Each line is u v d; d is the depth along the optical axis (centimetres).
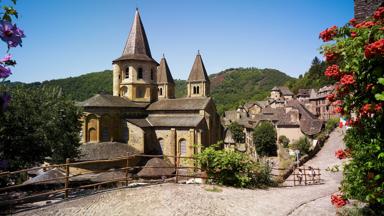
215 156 1476
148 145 3838
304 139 4391
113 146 3503
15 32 335
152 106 4250
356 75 561
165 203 1088
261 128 5669
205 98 4188
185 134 3728
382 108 525
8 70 345
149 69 4319
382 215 778
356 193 645
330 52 620
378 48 455
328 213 1069
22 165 2042
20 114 1983
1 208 1117
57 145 2305
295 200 1302
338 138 4206
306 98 10956
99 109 3684
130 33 4378
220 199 1180
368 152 580
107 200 1117
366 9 1133
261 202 1204
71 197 1172
